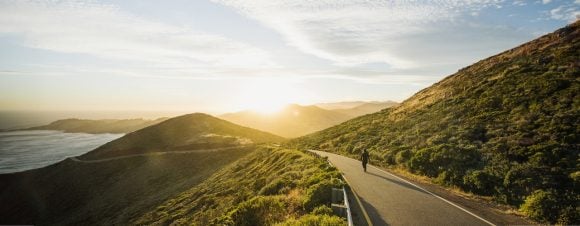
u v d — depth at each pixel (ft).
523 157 57.21
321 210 34.68
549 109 73.97
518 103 84.79
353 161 93.25
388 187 54.39
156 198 170.81
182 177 226.38
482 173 53.21
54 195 283.38
